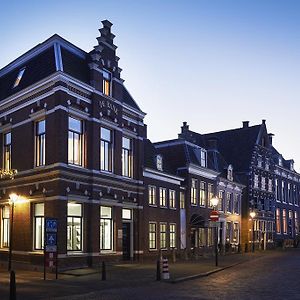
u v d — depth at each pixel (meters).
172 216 37.62
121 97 30.36
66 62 27.09
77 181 26.14
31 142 27.12
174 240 37.81
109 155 29.17
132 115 31.94
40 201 26.17
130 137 31.89
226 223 49.09
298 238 67.88
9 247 25.67
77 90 26.70
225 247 46.91
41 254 25.36
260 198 59.41
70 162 26.16
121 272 24.22
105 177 28.11
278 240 64.62
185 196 40.22
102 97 28.38
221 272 26.83
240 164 57.56
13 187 28.17
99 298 15.78
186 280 22.17
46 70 27.14
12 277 14.16
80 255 25.88
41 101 26.72
